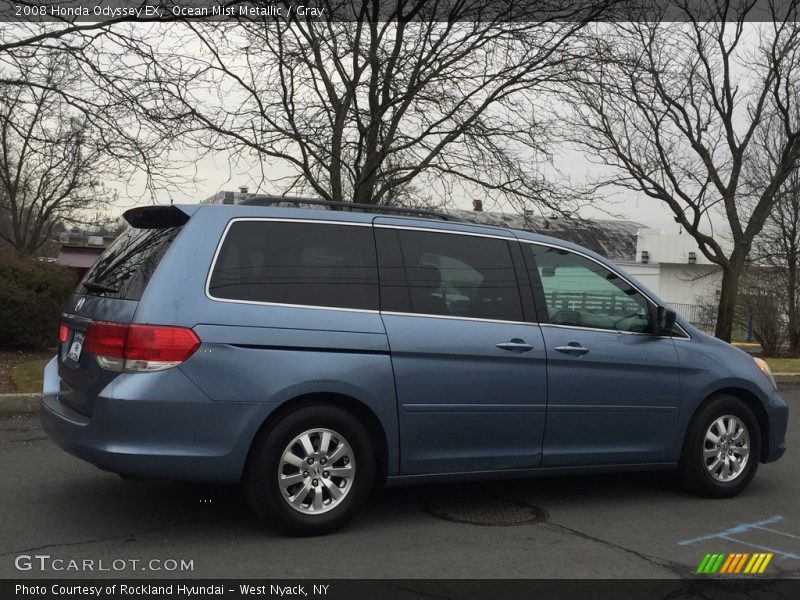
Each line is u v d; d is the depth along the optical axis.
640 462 5.62
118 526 4.67
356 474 4.64
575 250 5.63
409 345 4.77
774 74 18.25
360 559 4.25
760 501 5.88
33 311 12.50
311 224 4.77
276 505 4.41
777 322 24.83
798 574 4.29
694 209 18.89
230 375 4.28
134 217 5.08
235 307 4.39
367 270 4.83
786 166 18.75
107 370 4.26
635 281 5.79
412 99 11.12
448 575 4.08
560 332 5.34
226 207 4.63
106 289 4.61
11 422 7.84
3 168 26.38
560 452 5.29
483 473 5.05
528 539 4.72
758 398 6.04
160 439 4.16
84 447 4.26
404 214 5.70
